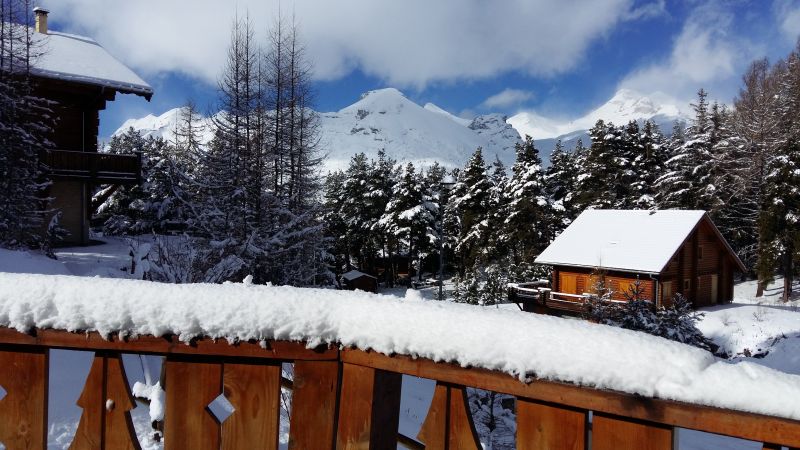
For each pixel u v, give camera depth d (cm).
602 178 3438
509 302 2856
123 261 1578
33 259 1299
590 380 110
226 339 143
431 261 4653
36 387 153
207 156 1958
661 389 104
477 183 3712
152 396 333
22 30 1764
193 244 1345
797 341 1797
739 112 3553
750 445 878
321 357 143
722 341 1934
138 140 4206
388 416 144
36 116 1788
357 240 4428
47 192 1831
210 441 147
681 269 2292
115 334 146
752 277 3259
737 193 3100
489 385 124
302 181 2198
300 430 143
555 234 3384
